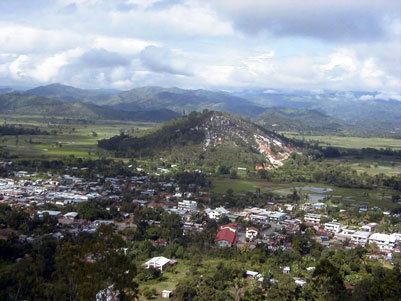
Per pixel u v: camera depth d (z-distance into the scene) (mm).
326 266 123375
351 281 133625
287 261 154500
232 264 147000
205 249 164625
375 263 153750
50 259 134750
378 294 105438
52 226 174875
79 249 82562
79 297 75875
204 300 117125
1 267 126125
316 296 119938
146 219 198625
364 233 196625
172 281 135625
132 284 81562
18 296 110312
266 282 128375
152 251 159375
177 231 178750
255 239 182875
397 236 193500
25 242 152625
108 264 79312
